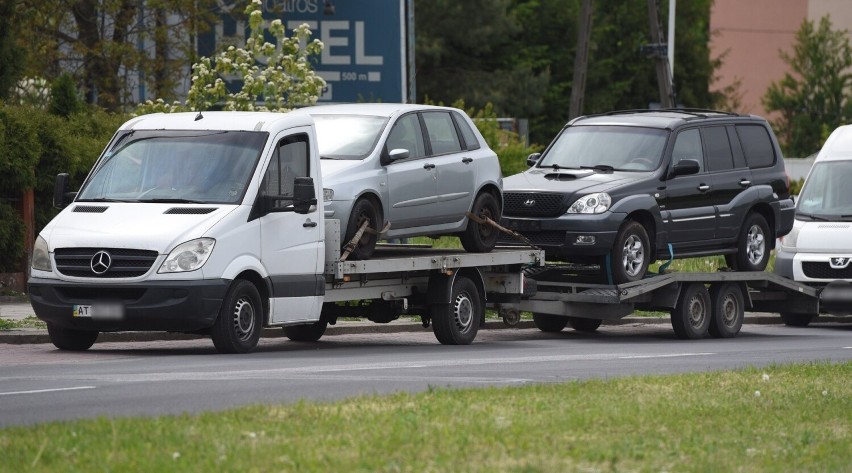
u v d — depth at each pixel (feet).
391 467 76.69
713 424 99.14
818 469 83.61
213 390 114.32
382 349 170.60
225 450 80.38
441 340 181.68
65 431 86.02
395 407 99.71
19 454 78.89
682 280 205.98
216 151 155.94
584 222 194.59
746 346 190.80
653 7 431.02
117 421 90.33
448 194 180.55
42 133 225.97
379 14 328.29
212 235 148.05
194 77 249.14
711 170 213.25
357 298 170.60
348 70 328.70
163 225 148.36
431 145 179.73
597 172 205.05
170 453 79.30
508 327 233.35
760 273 218.59
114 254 147.02
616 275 197.67
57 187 158.40
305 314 159.74
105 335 176.96
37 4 320.70
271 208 154.10
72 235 148.97
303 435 86.33
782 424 101.24
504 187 201.16
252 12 249.14
